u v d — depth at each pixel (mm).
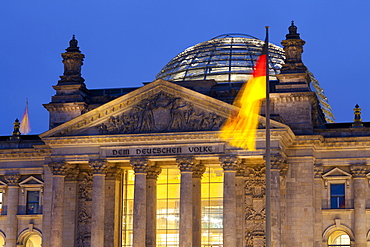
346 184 121938
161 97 118438
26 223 131750
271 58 155375
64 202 124938
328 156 123000
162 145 116938
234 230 113250
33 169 132375
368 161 121562
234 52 154875
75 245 123938
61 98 130375
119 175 125625
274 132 112875
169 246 124688
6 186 133375
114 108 119500
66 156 119688
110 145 118625
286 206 120000
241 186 120188
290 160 121125
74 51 132625
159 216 125812
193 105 117188
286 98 123500
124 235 126250
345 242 122000
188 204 114938
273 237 111375
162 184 126625
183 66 156250
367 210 120688
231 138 114625
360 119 124688
